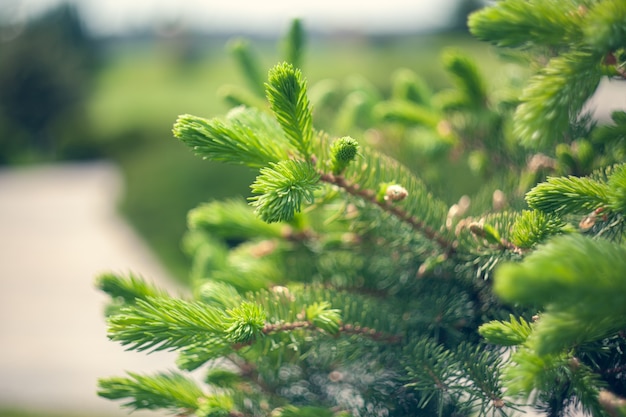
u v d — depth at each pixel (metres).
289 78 0.39
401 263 0.48
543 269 0.29
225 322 0.39
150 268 3.90
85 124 8.31
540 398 0.40
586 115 0.47
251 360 0.45
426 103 0.63
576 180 0.37
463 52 0.55
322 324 0.41
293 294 0.44
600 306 0.30
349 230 0.49
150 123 7.34
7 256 4.25
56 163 8.16
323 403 0.46
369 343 0.44
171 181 4.50
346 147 0.40
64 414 2.14
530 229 0.39
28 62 8.78
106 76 12.55
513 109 0.52
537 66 0.49
